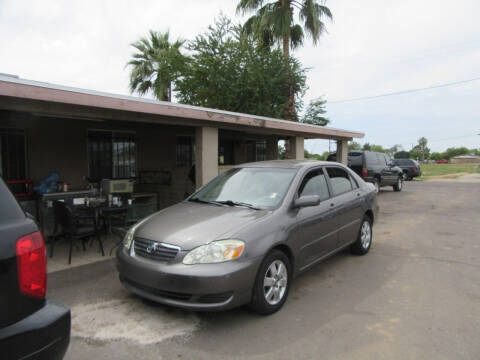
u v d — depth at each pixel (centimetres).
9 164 673
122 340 304
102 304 375
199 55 1556
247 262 321
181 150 1076
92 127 817
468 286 431
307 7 1644
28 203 653
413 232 739
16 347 179
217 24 1575
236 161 1291
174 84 1659
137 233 366
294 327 328
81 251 576
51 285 429
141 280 329
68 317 207
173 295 316
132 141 907
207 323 334
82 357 278
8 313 182
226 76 1522
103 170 844
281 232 363
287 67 1595
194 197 473
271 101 1600
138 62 1914
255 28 1677
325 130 1077
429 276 466
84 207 595
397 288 424
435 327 329
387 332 319
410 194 1517
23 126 692
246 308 369
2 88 409
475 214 974
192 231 341
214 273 305
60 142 756
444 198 1362
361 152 1385
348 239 509
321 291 414
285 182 429
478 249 602
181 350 289
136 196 810
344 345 298
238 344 298
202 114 666
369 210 565
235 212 385
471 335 314
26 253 191
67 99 466
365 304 379
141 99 556
